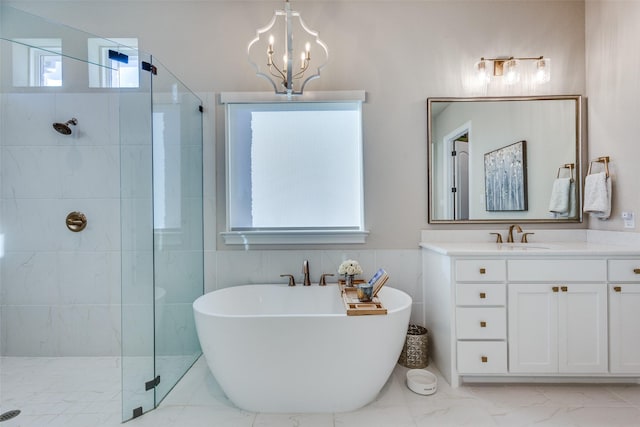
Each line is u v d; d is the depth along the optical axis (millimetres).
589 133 2225
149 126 1705
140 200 1683
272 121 2336
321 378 1550
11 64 2209
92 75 2248
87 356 2264
